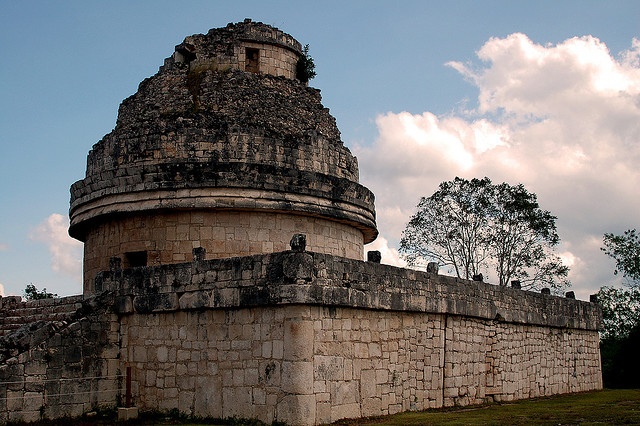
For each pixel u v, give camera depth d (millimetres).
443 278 25125
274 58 30188
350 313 20562
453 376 25172
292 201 26641
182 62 29828
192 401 21125
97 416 22016
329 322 19719
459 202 53062
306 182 27062
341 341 20078
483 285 27547
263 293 19516
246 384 19812
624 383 43031
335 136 30797
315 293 19094
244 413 19719
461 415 21719
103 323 22984
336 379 19703
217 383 20562
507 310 28938
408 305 22859
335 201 27922
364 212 29453
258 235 26469
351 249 29547
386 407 21609
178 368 21656
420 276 23859
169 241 26344
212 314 21047
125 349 23156
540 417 20797
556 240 52344
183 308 21594
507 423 19281
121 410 21688
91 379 22344
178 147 26609
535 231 52125
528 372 30391
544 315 31938
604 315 55500
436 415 21594
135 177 26500
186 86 28734
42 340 21312
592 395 31531
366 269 21359
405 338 22906
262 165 26422
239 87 28359
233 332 20406
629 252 54594
